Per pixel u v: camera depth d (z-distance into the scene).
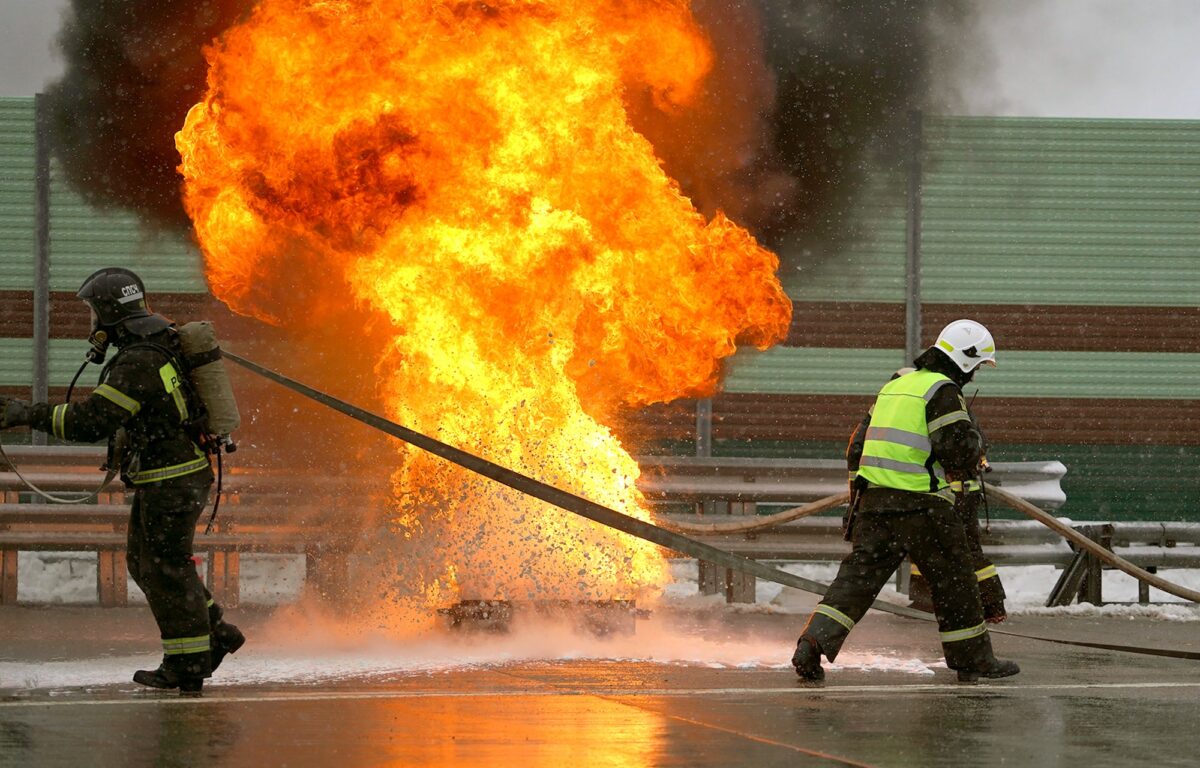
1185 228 35.66
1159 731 11.49
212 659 14.16
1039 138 35.22
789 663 16.50
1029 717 12.23
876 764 9.91
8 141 32.94
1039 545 26.22
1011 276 35.28
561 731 11.17
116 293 13.43
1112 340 35.56
